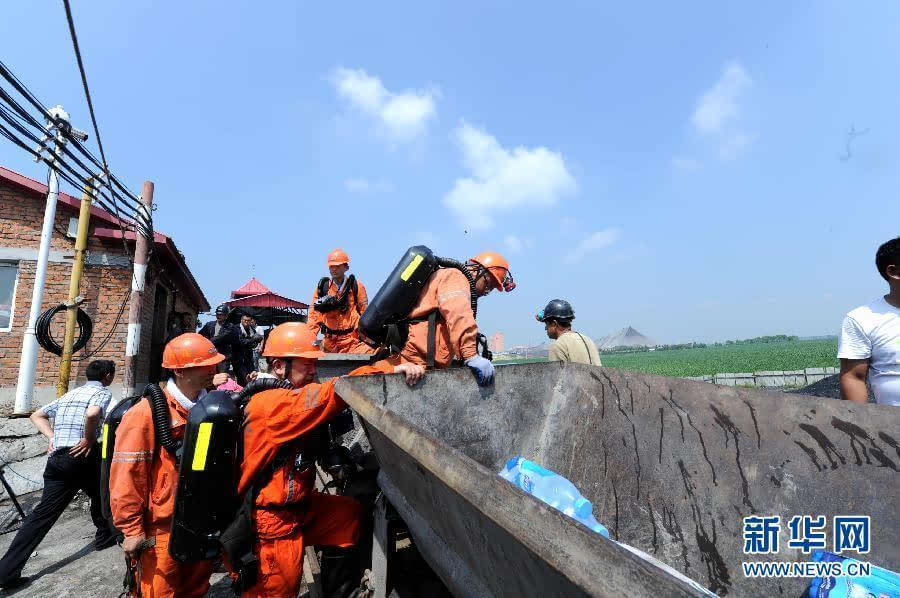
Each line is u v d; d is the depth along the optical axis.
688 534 2.13
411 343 2.89
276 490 2.15
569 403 2.83
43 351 7.50
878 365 2.33
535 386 2.86
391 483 2.37
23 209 7.78
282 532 2.17
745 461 2.05
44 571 3.75
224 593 3.25
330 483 3.39
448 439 2.48
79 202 7.91
